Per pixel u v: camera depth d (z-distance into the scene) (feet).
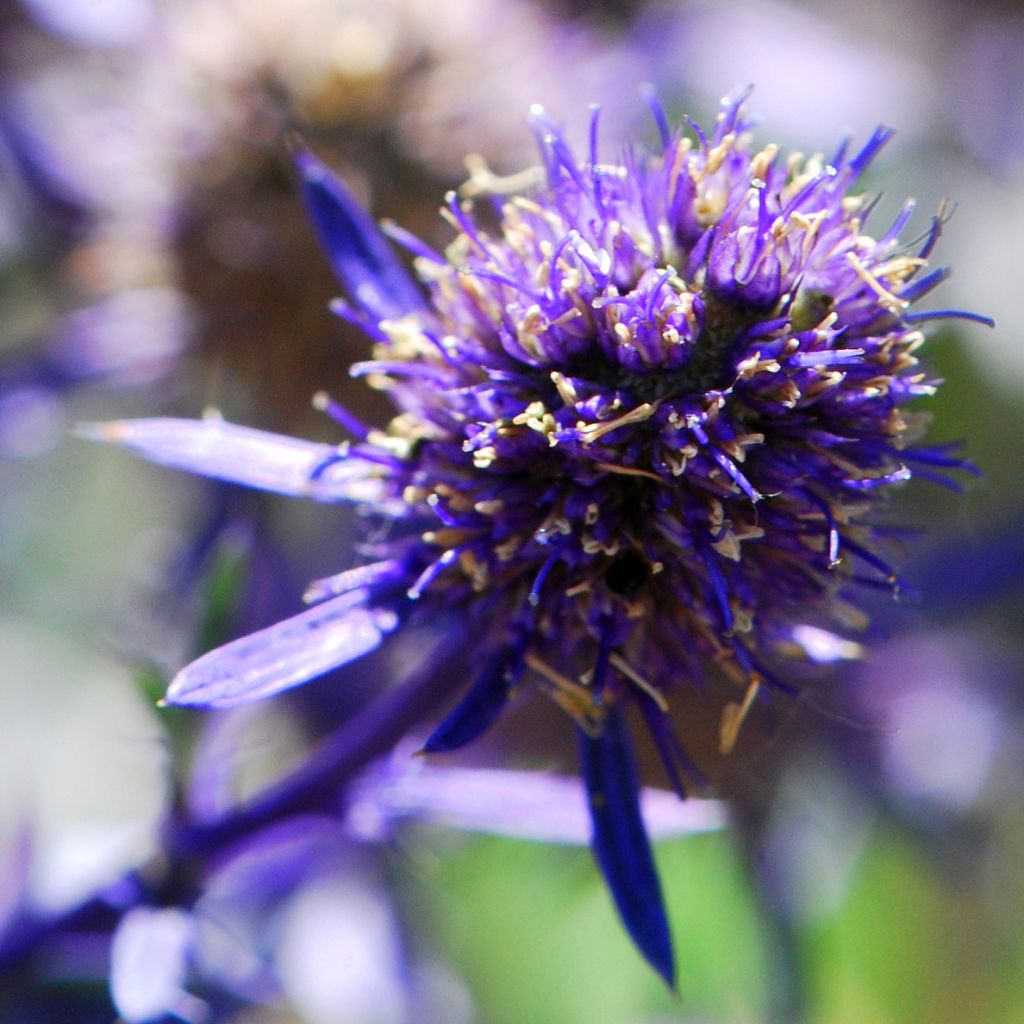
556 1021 0.54
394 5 0.54
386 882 0.53
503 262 0.42
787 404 0.41
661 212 0.42
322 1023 0.52
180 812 0.45
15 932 0.46
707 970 0.54
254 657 0.41
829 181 0.41
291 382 0.54
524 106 0.54
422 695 0.44
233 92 0.53
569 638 0.42
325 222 0.44
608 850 0.41
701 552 0.41
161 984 0.44
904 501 0.54
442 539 0.41
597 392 0.41
